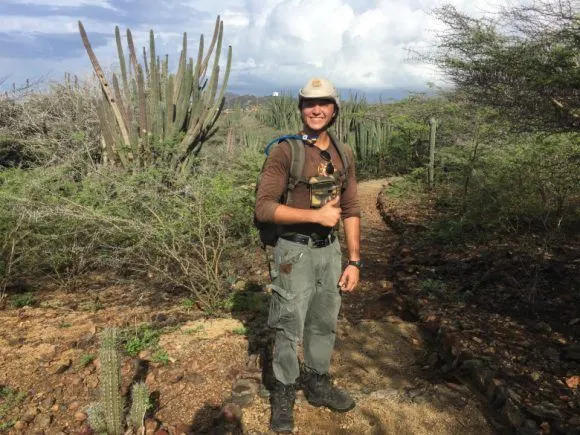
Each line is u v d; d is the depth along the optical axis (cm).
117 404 248
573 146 507
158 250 440
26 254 458
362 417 285
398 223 778
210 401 293
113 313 427
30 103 860
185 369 327
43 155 705
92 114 852
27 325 398
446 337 365
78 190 536
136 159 668
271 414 283
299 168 246
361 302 481
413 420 282
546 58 398
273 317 265
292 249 257
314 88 242
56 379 312
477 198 645
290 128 1712
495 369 311
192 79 749
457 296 441
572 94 390
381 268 582
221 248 446
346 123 1573
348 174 268
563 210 557
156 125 728
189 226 438
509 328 369
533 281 448
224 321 407
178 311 431
